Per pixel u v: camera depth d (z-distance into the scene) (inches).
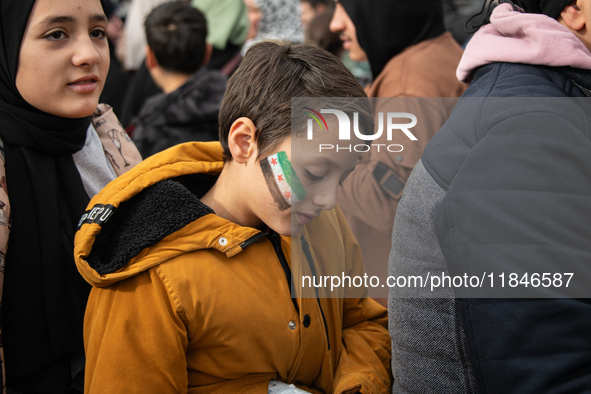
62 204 42.4
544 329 23.9
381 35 61.7
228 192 36.9
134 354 32.0
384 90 58.3
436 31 60.9
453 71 57.5
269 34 109.6
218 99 79.4
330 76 33.0
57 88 39.8
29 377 39.4
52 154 42.3
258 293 34.7
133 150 50.9
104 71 42.9
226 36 107.0
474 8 96.3
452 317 29.8
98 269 32.2
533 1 33.5
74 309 40.8
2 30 38.8
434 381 31.7
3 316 38.0
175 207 34.4
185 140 78.1
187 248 33.4
